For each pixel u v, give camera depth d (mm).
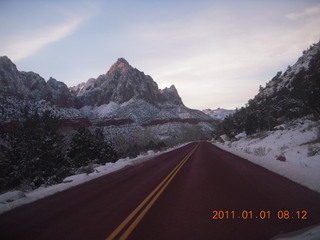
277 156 16969
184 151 42844
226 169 14391
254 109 73500
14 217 6809
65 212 6988
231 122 104250
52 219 6352
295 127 35438
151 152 43625
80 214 6676
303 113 49906
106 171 18172
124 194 9117
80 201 8359
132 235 4910
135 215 6277
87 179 14406
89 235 5047
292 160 16562
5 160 28156
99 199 8492
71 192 10273
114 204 7621
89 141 40969
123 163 24766
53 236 5117
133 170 17828
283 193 7441
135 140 107562
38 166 28938
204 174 13094
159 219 5840
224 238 4523
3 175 27812
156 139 118188
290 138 29594
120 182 12234
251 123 68875
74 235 5094
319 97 34375
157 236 4797
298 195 7078
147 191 9430
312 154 16703
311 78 35875
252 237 4480
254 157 19281
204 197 7801
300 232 4480
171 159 26188
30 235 5273
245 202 6824
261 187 8531
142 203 7523
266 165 14250
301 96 41094
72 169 31359
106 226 5539
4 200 9383
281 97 74250
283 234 4488
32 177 28250
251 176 11070
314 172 10000
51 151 30219
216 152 32562
